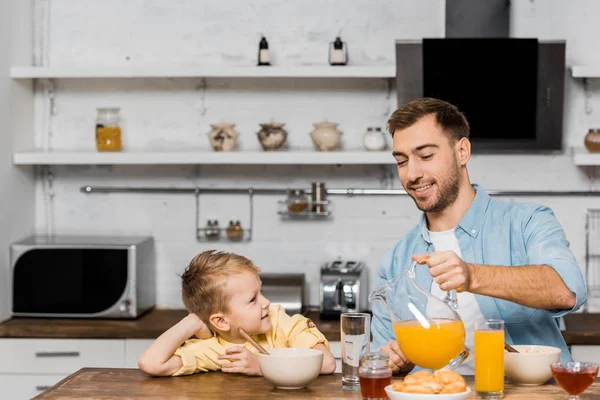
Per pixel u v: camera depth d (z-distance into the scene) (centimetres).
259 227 405
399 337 167
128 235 409
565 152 392
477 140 377
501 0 377
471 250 216
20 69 382
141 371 197
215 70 372
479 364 163
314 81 401
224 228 404
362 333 175
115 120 388
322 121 401
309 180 403
